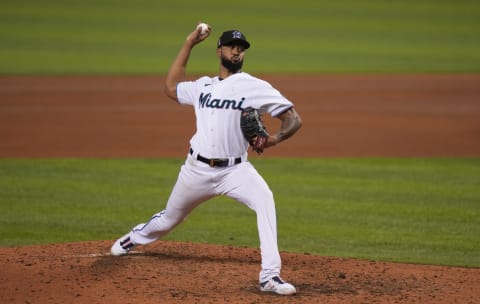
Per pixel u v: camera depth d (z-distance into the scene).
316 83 87.25
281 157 51.09
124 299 22.70
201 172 24.27
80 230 34.19
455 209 38.31
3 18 142.88
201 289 23.86
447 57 108.31
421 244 32.47
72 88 81.81
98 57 104.50
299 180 44.44
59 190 41.47
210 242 32.53
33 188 41.84
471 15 157.38
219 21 143.25
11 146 53.91
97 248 28.95
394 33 133.38
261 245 23.66
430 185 43.41
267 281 23.47
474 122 65.62
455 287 24.91
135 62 100.81
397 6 171.62
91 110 69.81
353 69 97.75
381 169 47.66
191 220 36.34
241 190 24.05
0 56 103.44
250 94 23.55
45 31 128.75
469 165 49.00
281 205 38.94
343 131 61.12
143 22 141.00
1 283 24.20
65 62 99.69
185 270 25.98
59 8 159.25
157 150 53.22
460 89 83.88
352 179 44.84
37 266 26.14
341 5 172.75
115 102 74.19
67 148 53.47
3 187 42.00
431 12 161.75
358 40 125.12
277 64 101.12
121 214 36.91
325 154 52.28
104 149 53.28
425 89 83.88
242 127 23.23
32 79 87.00
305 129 61.88
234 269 26.33
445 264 29.22
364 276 26.06
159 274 25.39
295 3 175.00
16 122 63.47
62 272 25.44
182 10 158.50
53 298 22.80
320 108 72.19
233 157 24.06
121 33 127.81
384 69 97.88
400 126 63.56
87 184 42.94
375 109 71.81
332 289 24.31
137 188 42.09
